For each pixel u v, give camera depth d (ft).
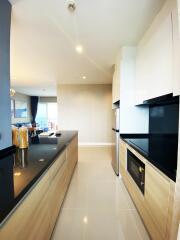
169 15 5.08
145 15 6.13
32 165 4.21
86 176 10.54
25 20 6.36
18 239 2.78
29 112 34.12
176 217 3.41
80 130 21.54
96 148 19.40
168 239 3.84
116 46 9.11
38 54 10.15
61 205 6.77
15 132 6.27
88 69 13.71
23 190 2.85
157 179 4.46
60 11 5.81
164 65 5.51
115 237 5.37
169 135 7.48
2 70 5.07
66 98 21.39
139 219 6.28
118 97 10.24
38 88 24.50
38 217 3.76
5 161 4.58
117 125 10.21
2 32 5.02
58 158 5.94
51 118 36.83
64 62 11.80
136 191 6.53
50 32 7.35
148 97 7.14
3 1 5.03
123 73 9.39
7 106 5.38
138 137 9.62
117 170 10.50
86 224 5.98
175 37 4.69
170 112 7.37
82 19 6.34
